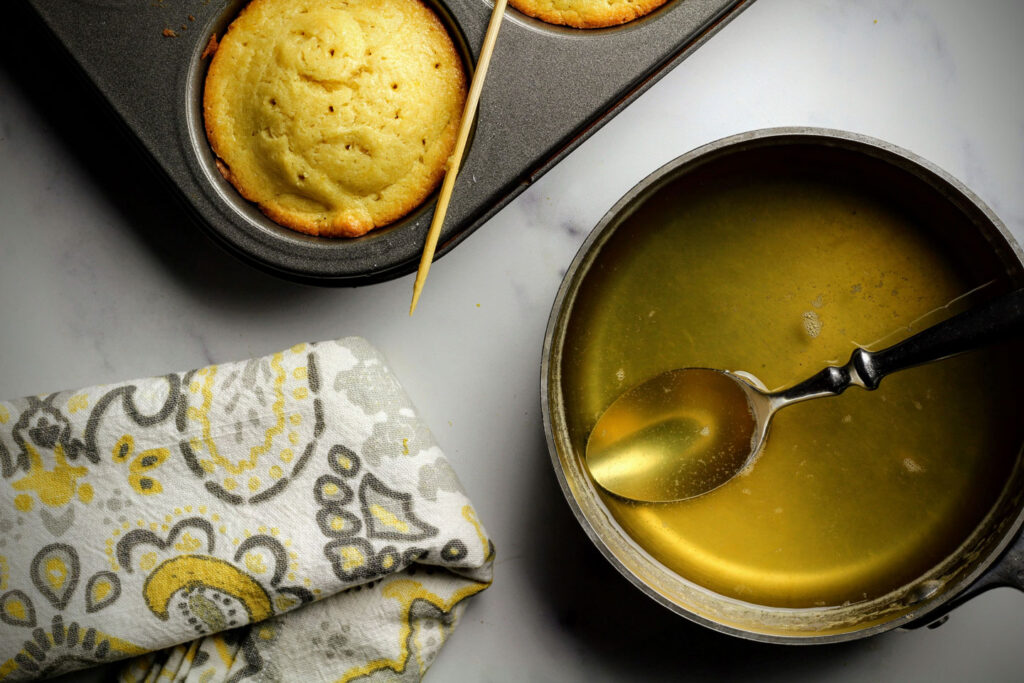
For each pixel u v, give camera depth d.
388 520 0.50
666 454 0.50
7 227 0.54
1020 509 0.46
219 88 0.52
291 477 0.50
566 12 0.52
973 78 0.54
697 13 0.51
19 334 0.54
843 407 0.50
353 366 0.51
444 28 0.52
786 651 0.53
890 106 0.54
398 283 0.54
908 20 0.54
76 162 0.54
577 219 0.54
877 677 0.53
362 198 0.52
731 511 0.50
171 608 0.49
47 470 0.50
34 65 0.53
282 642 0.51
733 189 0.51
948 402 0.50
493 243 0.54
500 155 0.51
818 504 0.50
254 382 0.51
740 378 0.50
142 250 0.54
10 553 0.49
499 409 0.54
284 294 0.54
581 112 0.51
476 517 0.51
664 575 0.49
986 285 0.49
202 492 0.50
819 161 0.50
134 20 0.50
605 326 0.51
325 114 0.51
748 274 0.51
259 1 0.52
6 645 0.49
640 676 0.53
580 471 0.50
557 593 0.53
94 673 0.52
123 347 0.54
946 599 0.46
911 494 0.50
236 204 0.52
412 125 0.52
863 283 0.51
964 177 0.54
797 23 0.54
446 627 0.52
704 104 0.54
